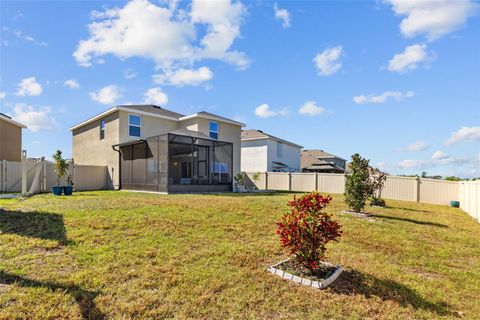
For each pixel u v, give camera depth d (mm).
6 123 18328
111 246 4785
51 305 2930
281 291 3590
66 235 5191
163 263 4234
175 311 2992
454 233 7504
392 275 4328
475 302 3598
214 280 3762
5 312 2732
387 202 15250
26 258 4078
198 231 6121
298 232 4098
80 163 21422
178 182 15172
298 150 34344
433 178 17203
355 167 10047
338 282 3957
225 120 21406
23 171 11844
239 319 2918
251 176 25078
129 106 18562
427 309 3344
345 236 6551
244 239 5773
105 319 2752
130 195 12539
